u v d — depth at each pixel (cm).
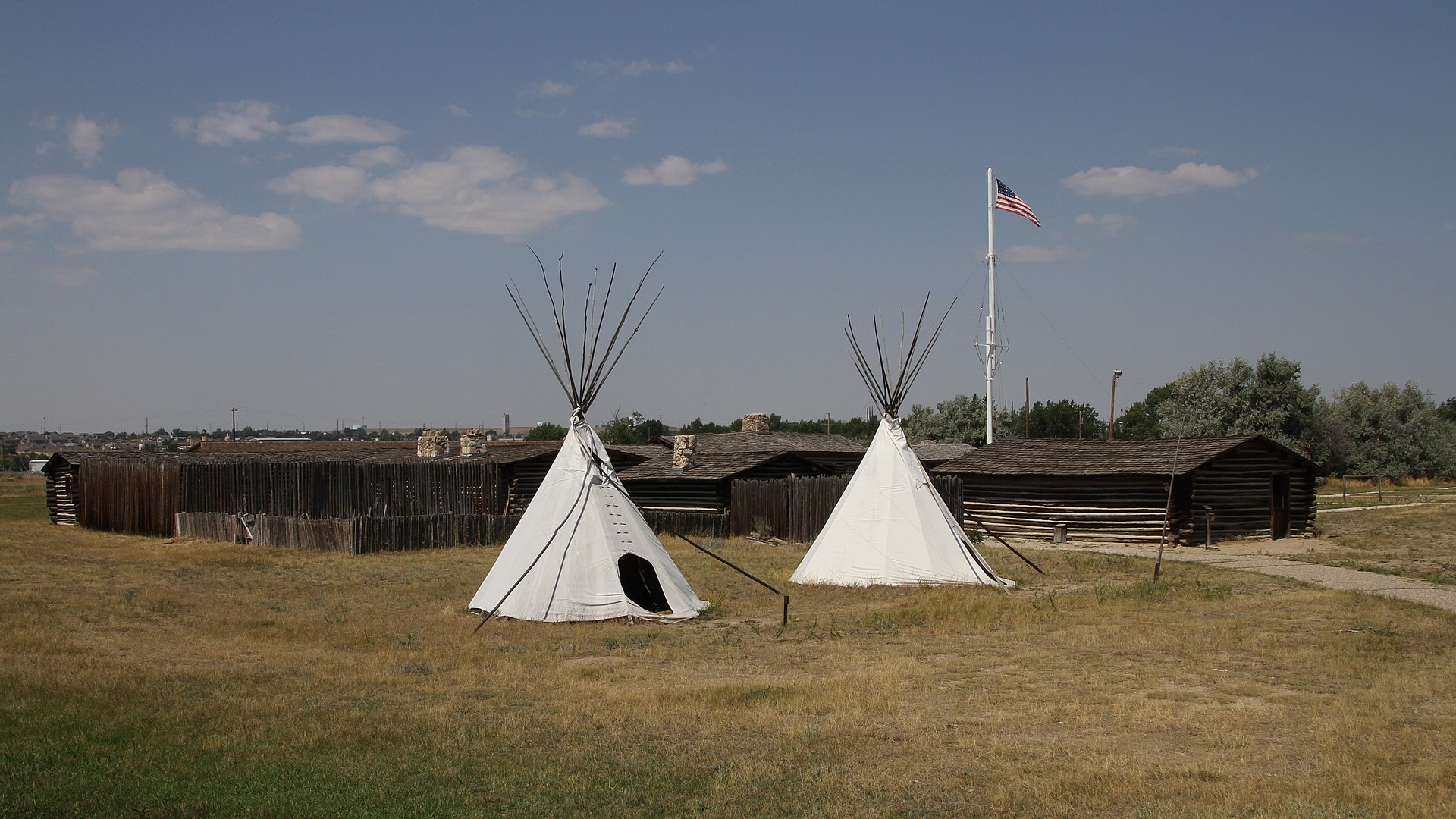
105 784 770
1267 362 5872
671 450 4500
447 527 3136
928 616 1641
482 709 1017
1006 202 4156
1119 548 2911
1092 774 775
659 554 1841
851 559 2206
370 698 1073
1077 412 8075
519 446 4956
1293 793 723
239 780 785
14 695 1052
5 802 729
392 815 711
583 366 1953
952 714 985
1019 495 3222
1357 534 3238
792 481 3234
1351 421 6725
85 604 1786
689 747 881
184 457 4494
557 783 781
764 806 725
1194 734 900
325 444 6175
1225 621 1494
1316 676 1134
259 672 1198
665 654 1356
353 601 1967
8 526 4391
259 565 2658
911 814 707
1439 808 678
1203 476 3050
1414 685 1061
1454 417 10306
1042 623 1552
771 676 1196
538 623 1678
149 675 1162
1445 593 1833
